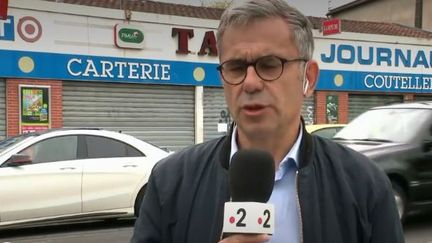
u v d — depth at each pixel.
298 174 1.61
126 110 15.94
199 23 16.67
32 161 7.74
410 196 7.32
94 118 15.49
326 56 19.12
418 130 7.63
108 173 8.10
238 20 1.56
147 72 16.02
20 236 7.71
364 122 8.34
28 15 14.35
